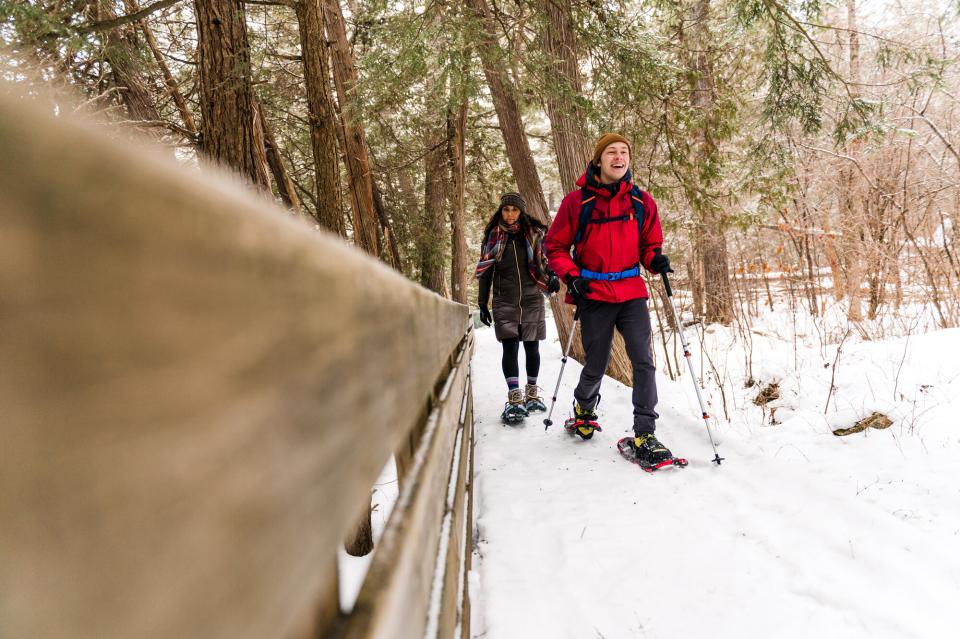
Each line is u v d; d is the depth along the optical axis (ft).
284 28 26.99
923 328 21.35
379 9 19.01
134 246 0.48
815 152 27.89
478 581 6.78
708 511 8.27
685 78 22.07
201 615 0.61
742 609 6.06
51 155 0.39
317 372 1.01
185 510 0.58
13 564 0.37
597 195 10.71
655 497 8.93
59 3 11.58
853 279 23.80
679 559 7.07
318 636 1.28
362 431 1.31
